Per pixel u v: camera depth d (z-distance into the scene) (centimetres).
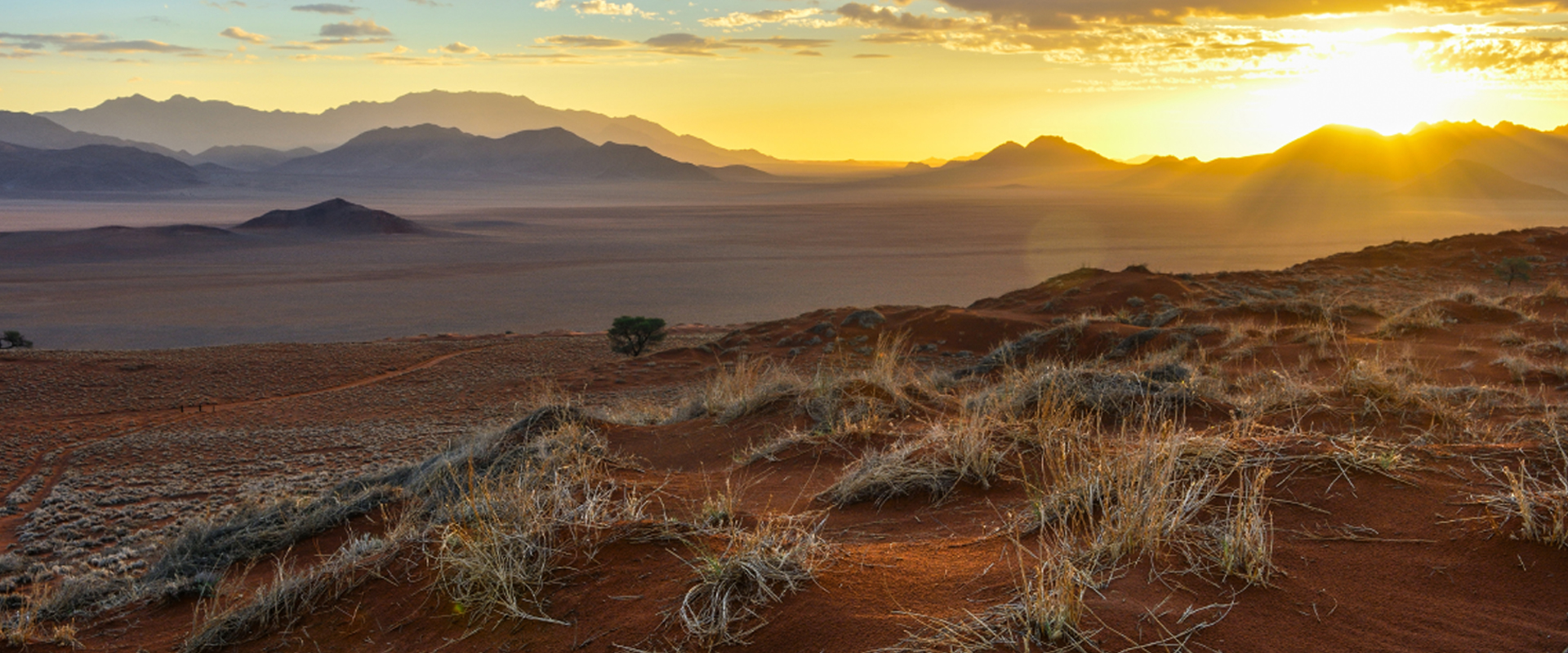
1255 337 1520
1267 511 376
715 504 474
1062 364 877
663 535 400
